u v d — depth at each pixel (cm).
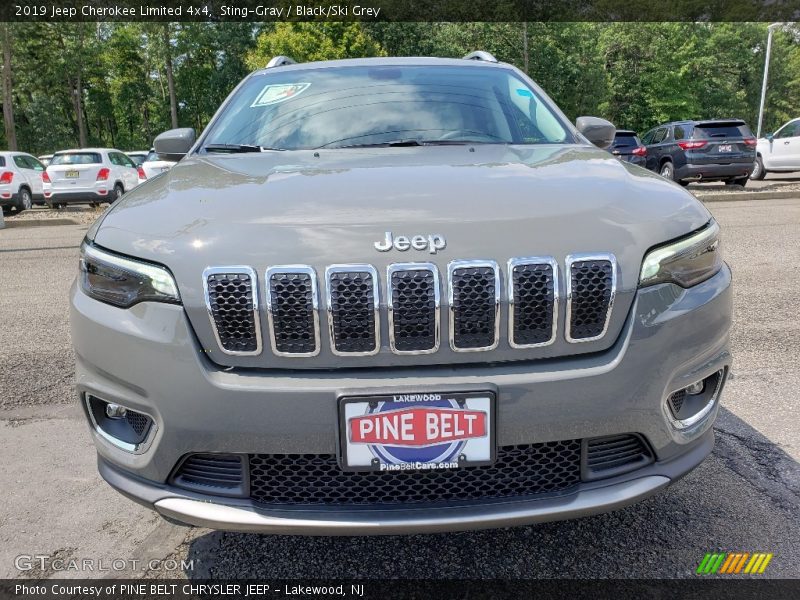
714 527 232
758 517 237
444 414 167
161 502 178
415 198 187
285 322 169
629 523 237
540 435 171
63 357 433
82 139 4466
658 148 1702
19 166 1659
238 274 169
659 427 181
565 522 239
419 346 169
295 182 205
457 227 174
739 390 353
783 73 5256
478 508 171
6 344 464
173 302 173
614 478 180
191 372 170
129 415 188
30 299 606
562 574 211
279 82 329
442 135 283
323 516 170
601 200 190
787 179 1956
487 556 222
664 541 225
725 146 1545
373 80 321
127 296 179
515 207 183
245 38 4259
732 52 4628
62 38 4122
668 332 179
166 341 171
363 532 169
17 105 4478
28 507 257
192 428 171
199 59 4519
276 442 168
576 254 173
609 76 3969
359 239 171
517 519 170
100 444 191
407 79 321
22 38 3884
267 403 166
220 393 168
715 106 4406
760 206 1178
